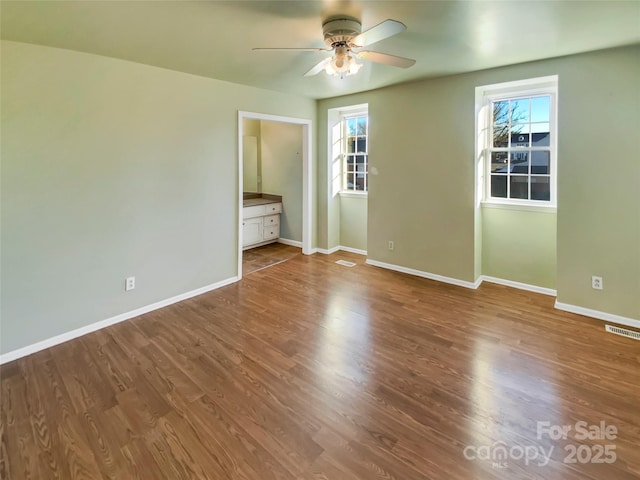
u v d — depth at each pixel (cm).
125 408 220
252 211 609
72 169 300
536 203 404
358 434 198
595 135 320
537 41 283
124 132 329
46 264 292
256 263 536
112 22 235
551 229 393
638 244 312
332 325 331
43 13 219
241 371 259
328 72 257
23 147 273
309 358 275
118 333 318
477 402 223
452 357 275
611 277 327
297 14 226
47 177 287
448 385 241
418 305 376
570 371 254
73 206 303
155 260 366
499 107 416
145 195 351
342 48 237
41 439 195
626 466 175
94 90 307
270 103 467
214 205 416
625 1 212
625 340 296
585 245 337
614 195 318
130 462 180
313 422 207
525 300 386
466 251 425
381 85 446
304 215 578
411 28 253
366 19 236
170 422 208
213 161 409
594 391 232
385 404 222
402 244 484
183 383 245
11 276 275
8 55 262
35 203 283
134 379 250
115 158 326
